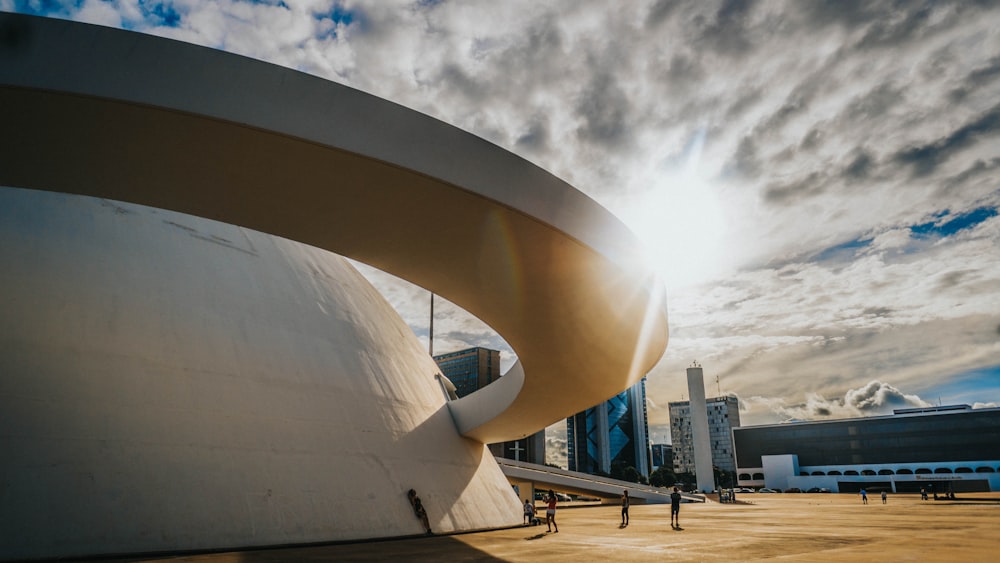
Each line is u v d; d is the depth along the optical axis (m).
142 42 7.15
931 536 16.56
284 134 7.49
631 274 11.20
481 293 12.20
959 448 84.50
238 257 16.98
